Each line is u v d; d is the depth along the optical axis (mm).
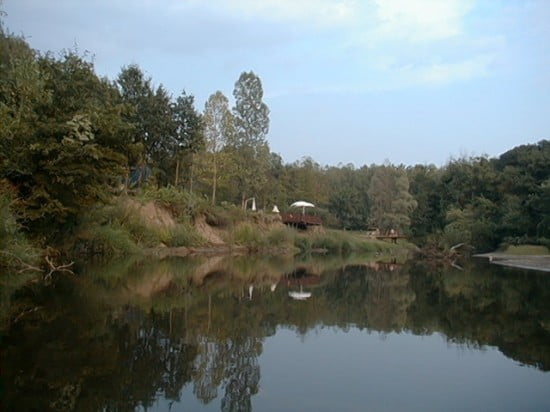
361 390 4898
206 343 6660
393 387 5031
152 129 33469
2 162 14414
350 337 7484
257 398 4582
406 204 57562
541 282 17328
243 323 8297
